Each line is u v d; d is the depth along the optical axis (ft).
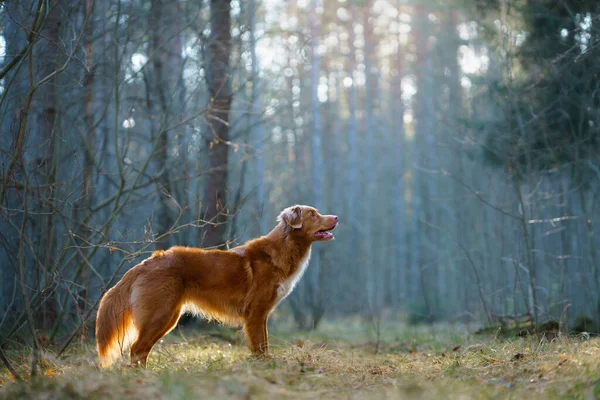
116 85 30.30
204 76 36.78
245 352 27.91
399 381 19.88
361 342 38.29
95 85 43.73
